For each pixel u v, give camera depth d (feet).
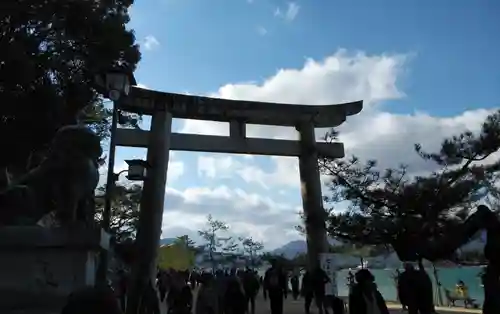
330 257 77.77
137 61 72.28
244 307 49.83
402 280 40.29
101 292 12.17
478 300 78.95
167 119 90.89
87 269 33.17
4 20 61.36
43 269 32.86
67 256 33.17
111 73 39.65
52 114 60.80
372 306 36.29
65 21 63.46
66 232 33.40
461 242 16.70
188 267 129.39
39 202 37.76
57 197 35.94
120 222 115.03
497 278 16.56
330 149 89.30
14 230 33.42
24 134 59.31
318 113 98.43
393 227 54.03
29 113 59.06
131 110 90.43
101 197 81.30
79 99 67.72
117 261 85.25
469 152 57.47
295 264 157.99
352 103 100.78
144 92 89.30
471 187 55.36
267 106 96.37
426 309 39.01
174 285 51.62
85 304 11.84
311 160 93.97
